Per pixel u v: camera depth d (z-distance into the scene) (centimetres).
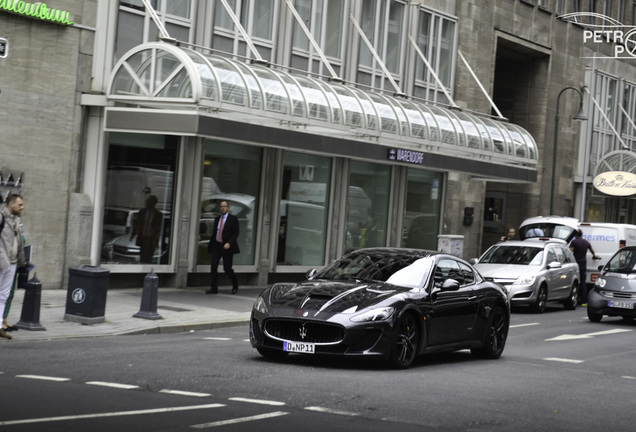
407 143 2873
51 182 2133
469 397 1053
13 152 2066
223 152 2545
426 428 848
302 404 934
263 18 2711
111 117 2130
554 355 1606
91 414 816
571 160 4691
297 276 2873
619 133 5066
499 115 3428
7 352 1241
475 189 3825
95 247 2209
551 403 1053
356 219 3108
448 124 3025
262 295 1281
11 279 1386
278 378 1104
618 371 1423
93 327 1583
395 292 1271
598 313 2312
